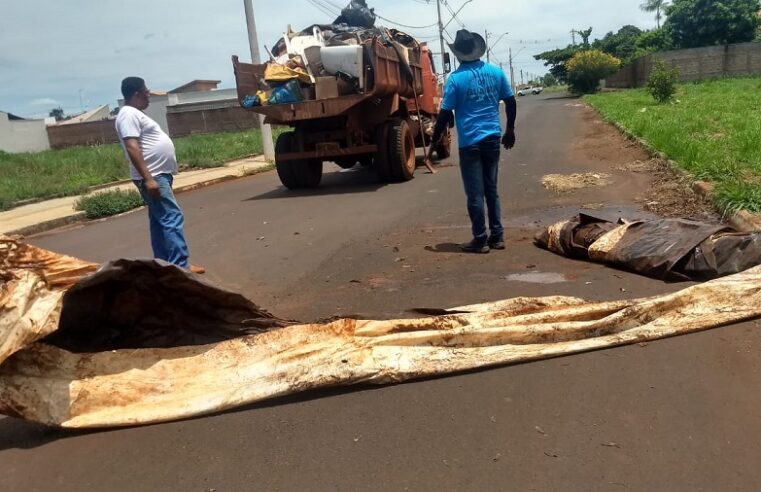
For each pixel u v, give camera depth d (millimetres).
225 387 3445
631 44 68188
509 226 7539
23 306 3137
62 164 22484
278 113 11312
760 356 3551
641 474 2637
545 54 68125
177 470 2922
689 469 2648
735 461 2682
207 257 7215
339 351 3646
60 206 13719
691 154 9883
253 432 3189
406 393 3473
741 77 43094
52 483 2902
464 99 6180
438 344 3789
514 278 5422
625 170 10953
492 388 3443
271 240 7809
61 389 3287
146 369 3482
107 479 2898
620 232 5559
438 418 3193
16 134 46375
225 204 11438
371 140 12062
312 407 3395
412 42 13859
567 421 3074
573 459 2771
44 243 9656
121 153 24391
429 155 6762
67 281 3455
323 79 11188
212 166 19672
